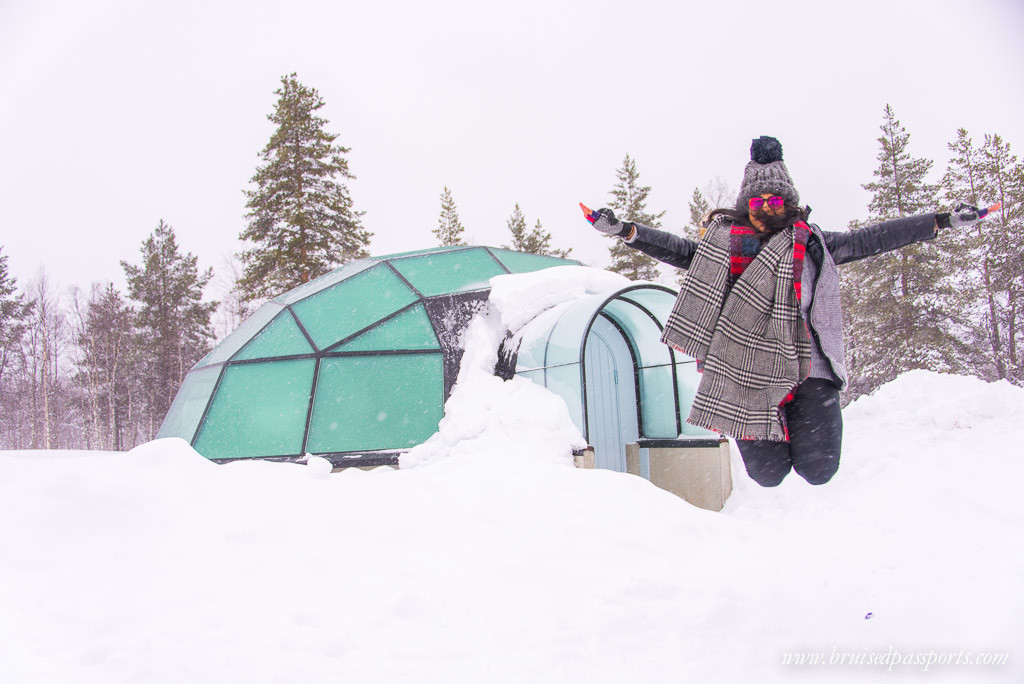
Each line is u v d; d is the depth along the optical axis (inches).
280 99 1221.1
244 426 378.0
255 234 1188.5
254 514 151.6
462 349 391.5
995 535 183.9
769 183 100.4
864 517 236.5
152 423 1704.0
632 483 199.5
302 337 408.8
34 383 1863.9
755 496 325.1
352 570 133.2
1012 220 1135.0
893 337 1168.2
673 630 104.8
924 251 1185.4
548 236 1599.4
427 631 107.7
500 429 319.9
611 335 391.5
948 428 306.7
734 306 98.0
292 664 92.5
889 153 1290.6
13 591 114.7
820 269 99.4
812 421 98.7
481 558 140.5
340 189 1218.6
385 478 195.2
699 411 97.6
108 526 140.5
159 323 1605.6
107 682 83.6
